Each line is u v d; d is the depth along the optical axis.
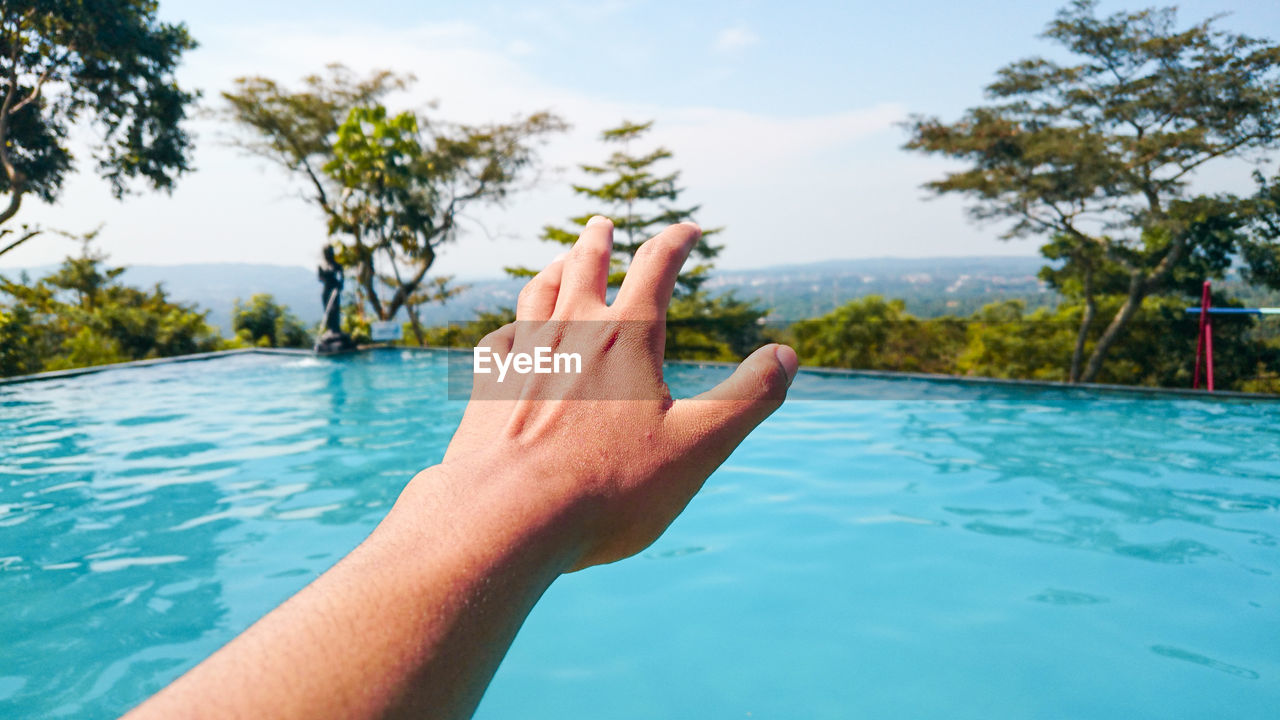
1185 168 17.41
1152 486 4.61
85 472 5.27
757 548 3.59
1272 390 17.38
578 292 0.45
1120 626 2.77
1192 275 19.31
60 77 19.19
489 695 2.33
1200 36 16.94
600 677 2.43
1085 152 17.27
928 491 4.52
